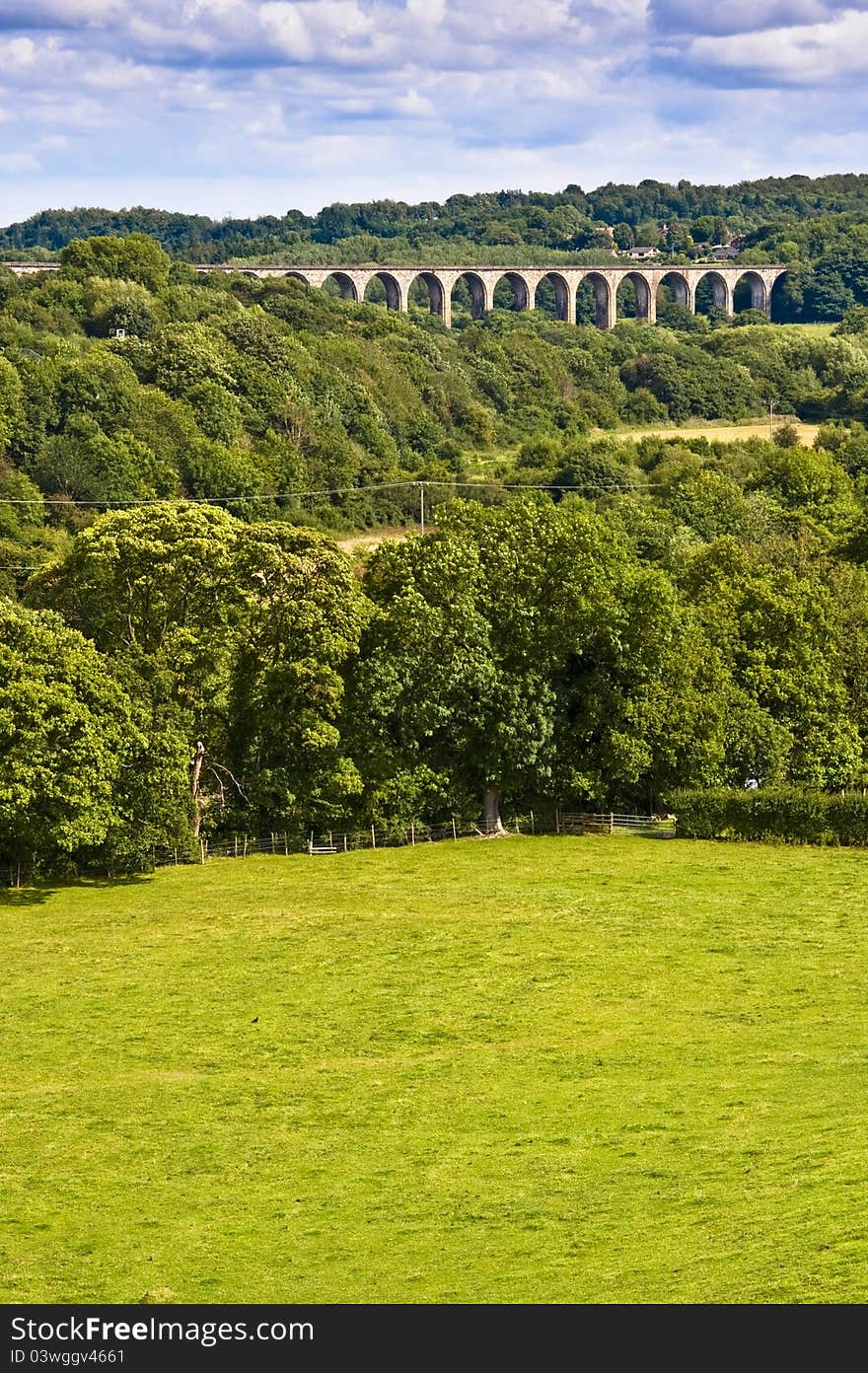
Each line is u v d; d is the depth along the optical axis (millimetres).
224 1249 49094
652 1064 65375
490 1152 56125
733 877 98625
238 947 85688
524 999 75938
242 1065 67750
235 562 107500
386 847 108688
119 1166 56656
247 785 107812
